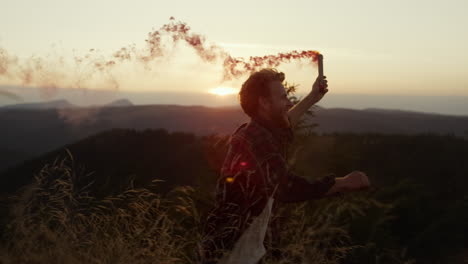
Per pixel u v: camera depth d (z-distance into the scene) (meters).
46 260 1.66
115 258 1.77
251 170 1.99
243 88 2.14
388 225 5.17
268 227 2.04
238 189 2.02
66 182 1.90
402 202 6.15
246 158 2.02
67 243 1.73
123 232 1.95
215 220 2.07
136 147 21.77
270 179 1.99
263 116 2.12
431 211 6.31
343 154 5.32
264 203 2.01
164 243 1.91
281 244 2.21
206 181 3.45
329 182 2.05
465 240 5.58
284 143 2.19
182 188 2.74
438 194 7.55
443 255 5.31
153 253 1.85
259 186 1.99
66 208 1.83
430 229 5.70
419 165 10.76
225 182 2.06
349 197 3.25
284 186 2.03
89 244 1.84
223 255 1.91
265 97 2.08
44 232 1.72
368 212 4.36
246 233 1.92
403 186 6.88
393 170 10.06
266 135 2.07
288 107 2.17
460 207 6.26
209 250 1.99
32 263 1.64
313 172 3.80
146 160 15.88
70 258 1.68
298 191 2.03
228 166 2.12
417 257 5.32
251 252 1.90
